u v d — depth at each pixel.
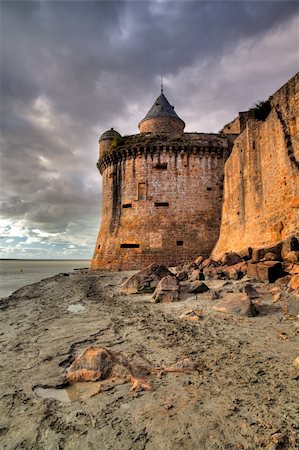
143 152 28.59
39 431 3.68
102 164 32.38
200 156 28.33
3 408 4.28
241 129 22.02
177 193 27.91
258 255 14.12
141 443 3.35
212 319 8.30
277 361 5.27
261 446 3.18
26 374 5.45
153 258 26.72
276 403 3.96
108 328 8.34
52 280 23.47
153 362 5.63
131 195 28.64
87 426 3.73
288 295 9.38
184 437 3.40
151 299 12.31
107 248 28.81
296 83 13.37
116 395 4.45
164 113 34.78
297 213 12.80
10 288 31.09
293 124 13.55
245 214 19.17
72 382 5.02
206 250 26.66
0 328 9.27
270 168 15.45
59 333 8.14
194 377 4.89
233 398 4.15
